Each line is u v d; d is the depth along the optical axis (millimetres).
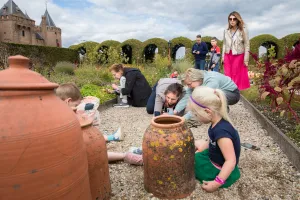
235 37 5691
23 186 1309
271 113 4648
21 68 1482
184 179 2137
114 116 5152
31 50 18672
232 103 4480
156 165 2100
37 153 1327
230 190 2289
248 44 5676
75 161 1511
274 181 2436
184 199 2156
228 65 5914
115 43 25953
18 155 1287
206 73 4160
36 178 1333
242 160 2900
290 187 2330
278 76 3764
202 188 2289
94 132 2066
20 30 45469
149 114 5316
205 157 2393
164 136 2068
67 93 3164
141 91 6125
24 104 1373
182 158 2084
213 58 9797
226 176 2139
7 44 16453
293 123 3939
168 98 3570
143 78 6219
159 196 2166
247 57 5703
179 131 2109
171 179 2102
